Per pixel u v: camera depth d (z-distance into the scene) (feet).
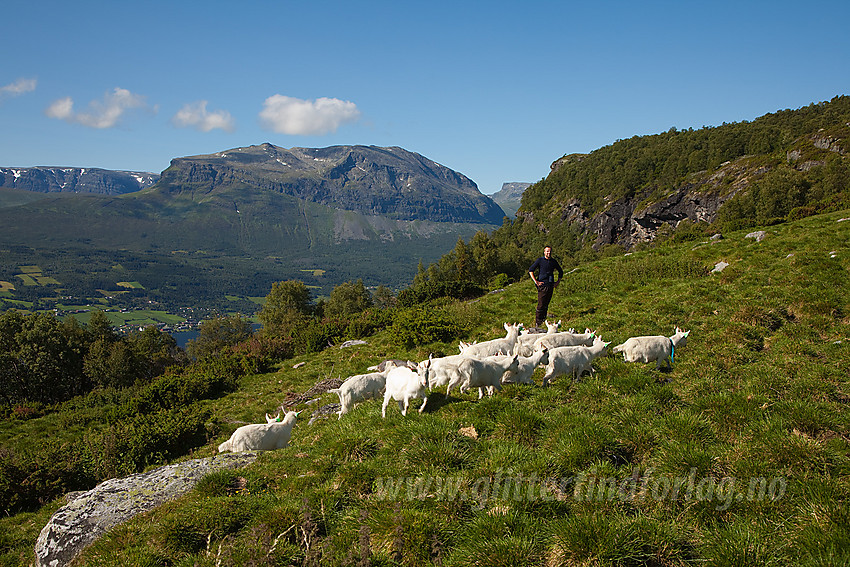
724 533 18.49
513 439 27.14
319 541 21.09
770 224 124.98
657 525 18.79
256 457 32.55
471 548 18.76
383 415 33.63
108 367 197.26
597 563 17.53
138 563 20.62
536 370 42.37
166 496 27.76
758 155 441.68
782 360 37.06
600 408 30.42
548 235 589.73
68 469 48.78
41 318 189.98
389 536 19.88
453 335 75.46
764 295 54.75
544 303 57.47
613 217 527.81
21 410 101.76
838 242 70.85
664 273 79.92
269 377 87.66
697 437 25.04
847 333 41.50
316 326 107.96
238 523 23.30
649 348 39.81
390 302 343.26
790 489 20.31
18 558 33.09
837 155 308.40
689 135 610.24
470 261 303.48
